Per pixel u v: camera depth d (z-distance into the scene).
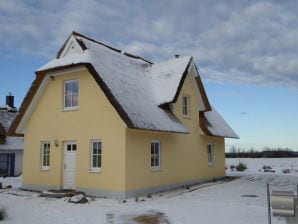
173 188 18.00
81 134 16.17
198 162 20.97
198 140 21.20
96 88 15.88
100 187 15.23
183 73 19.03
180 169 18.91
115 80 16.11
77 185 15.97
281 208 7.25
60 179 16.62
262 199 14.29
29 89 17.38
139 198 14.62
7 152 26.88
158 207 12.39
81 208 12.40
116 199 14.39
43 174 17.38
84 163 15.88
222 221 10.08
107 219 9.68
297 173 29.00
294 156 65.25
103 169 15.27
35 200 14.34
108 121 15.34
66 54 17.66
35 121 18.14
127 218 10.50
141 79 18.89
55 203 13.55
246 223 9.80
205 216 10.77
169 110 18.27
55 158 16.98
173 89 18.12
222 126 24.28
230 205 12.78
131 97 15.98
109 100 14.55
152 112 16.39
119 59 18.77
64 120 16.91
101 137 15.49
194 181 20.25
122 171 14.70
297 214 7.23
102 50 17.91
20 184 20.08
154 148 17.06
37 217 10.80
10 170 26.89
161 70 20.36
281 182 21.05
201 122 21.34
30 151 18.12
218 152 23.94
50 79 17.61
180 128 17.25
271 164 43.94
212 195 15.57
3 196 15.66
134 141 15.36
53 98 17.50
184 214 11.09
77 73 16.69
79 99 16.45
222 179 23.09
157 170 16.86
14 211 11.82
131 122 14.04
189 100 20.64
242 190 17.27
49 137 17.39
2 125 27.30
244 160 53.50
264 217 10.59
